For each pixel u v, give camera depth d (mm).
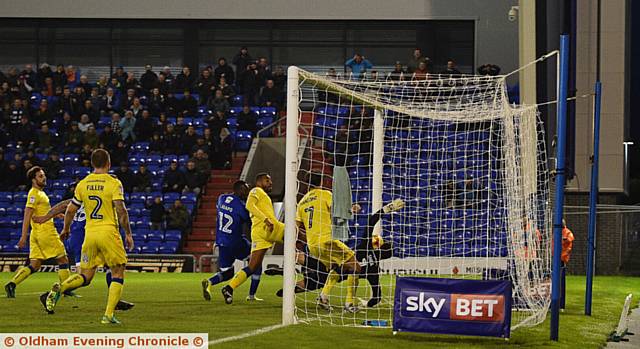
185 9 88875
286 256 30312
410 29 87625
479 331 26047
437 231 58219
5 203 77062
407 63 87500
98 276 59938
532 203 37188
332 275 35156
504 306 25938
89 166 78688
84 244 29109
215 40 89875
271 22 89000
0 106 85375
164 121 80125
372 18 86938
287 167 30750
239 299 40312
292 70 30984
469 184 58906
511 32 85375
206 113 83312
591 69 66125
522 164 36812
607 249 64938
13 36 91375
